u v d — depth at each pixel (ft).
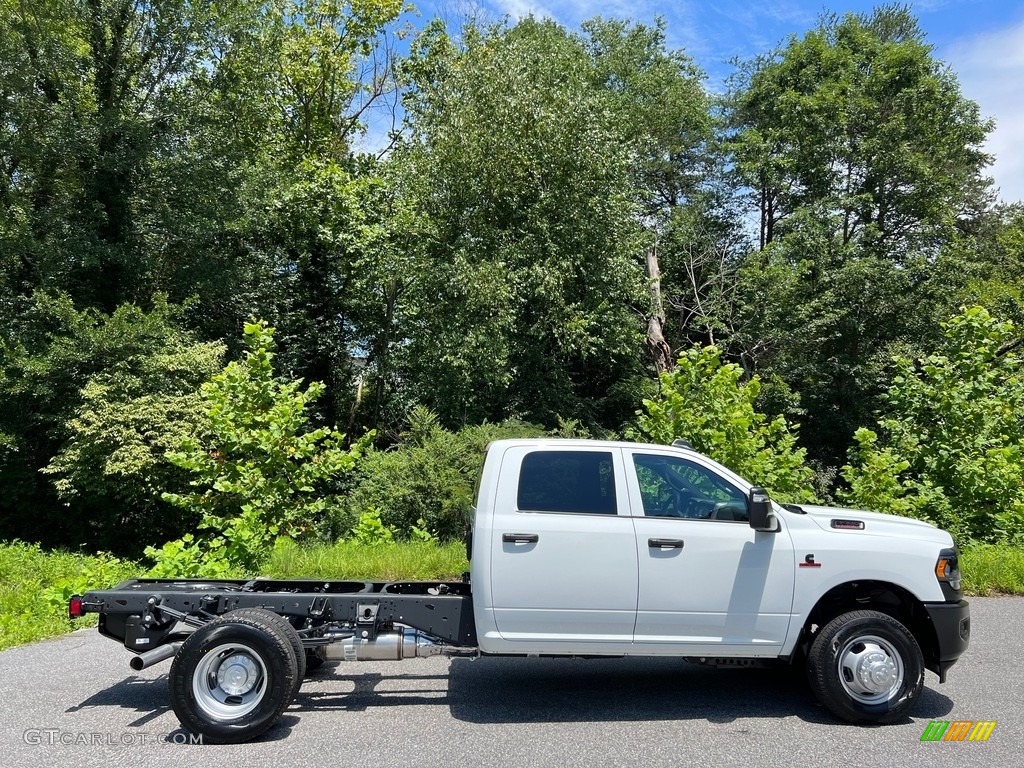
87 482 47.80
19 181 62.18
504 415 59.06
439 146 57.62
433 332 60.64
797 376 78.89
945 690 19.19
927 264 79.56
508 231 57.88
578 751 15.38
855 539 17.74
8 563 36.76
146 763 14.85
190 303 56.90
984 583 30.30
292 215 71.15
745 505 17.83
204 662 16.19
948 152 85.92
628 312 67.05
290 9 85.76
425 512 41.81
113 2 60.44
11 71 55.88
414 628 18.28
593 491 17.75
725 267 85.40
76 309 56.13
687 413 37.45
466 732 16.46
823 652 17.04
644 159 78.69
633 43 86.28
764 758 15.01
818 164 83.92
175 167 61.82
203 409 46.96
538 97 58.03
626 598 17.12
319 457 37.76
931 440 40.52
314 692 19.24
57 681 20.12
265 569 30.78
